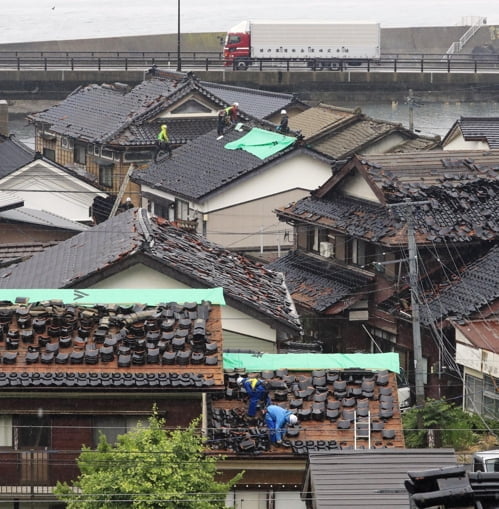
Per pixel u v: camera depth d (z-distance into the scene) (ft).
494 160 290.97
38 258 222.89
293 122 422.82
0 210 296.51
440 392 233.14
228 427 158.40
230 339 200.95
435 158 288.92
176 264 196.85
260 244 351.46
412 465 130.72
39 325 161.17
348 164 279.28
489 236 257.96
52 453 153.28
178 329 162.91
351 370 170.71
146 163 425.69
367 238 259.80
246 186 351.05
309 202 291.38
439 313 238.89
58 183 383.24
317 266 281.54
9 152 392.27
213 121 440.45
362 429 157.69
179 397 155.84
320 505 121.29
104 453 137.08
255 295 206.49
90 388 152.66
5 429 154.51
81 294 177.78
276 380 168.04
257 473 155.02
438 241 254.27
